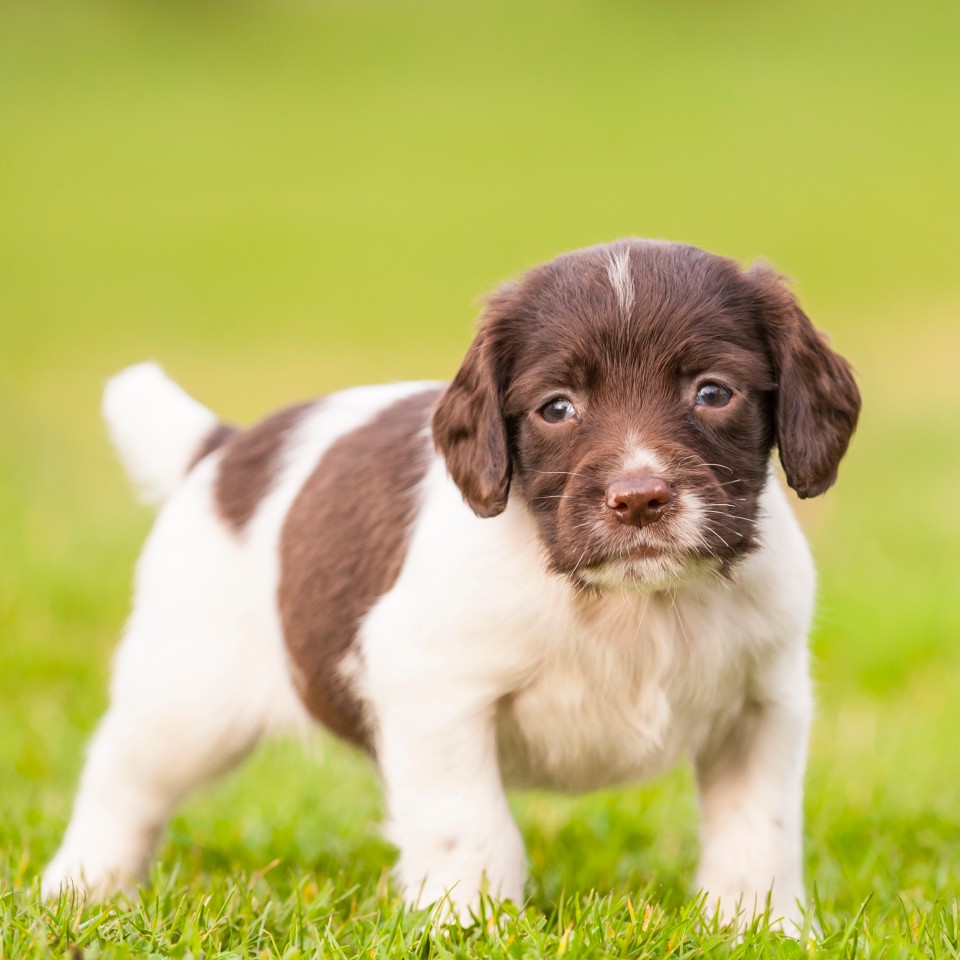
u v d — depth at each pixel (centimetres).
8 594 1611
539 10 8475
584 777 857
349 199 5441
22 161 6081
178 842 1002
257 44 8094
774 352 780
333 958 685
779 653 809
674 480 720
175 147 6284
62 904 730
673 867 941
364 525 861
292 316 3941
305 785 1174
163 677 946
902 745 1214
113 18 8381
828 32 7744
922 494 2141
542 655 786
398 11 8631
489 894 771
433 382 973
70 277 4462
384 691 803
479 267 4478
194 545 959
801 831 855
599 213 5003
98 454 2497
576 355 756
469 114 6725
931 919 753
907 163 5575
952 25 7688
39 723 1281
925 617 1519
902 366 3125
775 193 5206
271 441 973
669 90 6969
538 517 771
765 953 688
